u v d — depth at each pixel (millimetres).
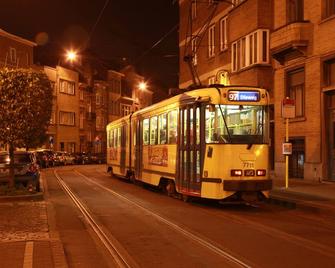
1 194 17891
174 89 19438
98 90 80375
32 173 20297
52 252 8984
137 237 10969
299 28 22906
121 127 28016
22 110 18438
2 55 55062
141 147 22906
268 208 15961
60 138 68062
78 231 11773
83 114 75312
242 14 29328
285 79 24875
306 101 23188
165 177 19062
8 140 18531
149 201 17750
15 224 12422
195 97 16266
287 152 19594
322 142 22047
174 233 11406
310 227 12227
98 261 8844
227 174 15164
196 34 38656
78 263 8703
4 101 18344
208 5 36312
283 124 25109
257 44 27516
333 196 17312
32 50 60688
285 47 23688
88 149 76562
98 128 80250
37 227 12000
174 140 18031
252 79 27875
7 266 7973
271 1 27516
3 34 55094
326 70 22047
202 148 15750
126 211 15102
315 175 22438
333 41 21328
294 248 9703
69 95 70625
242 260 8711
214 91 15484
